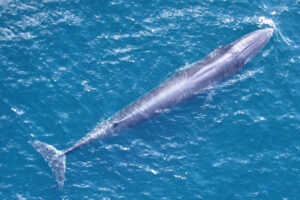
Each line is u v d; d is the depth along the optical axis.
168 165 43.78
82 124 45.84
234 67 49.81
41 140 44.38
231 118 47.38
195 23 55.25
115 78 49.56
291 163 44.47
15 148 43.47
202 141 45.62
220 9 57.00
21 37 52.38
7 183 41.22
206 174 43.44
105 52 51.75
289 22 56.50
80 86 48.62
